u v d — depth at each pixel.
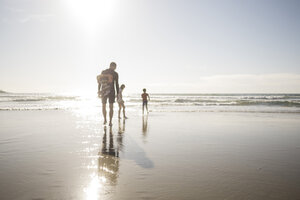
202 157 3.20
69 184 2.10
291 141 4.56
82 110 14.54
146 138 4.67
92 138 4.56
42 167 2.61
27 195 1.86
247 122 8.27
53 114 10.93
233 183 2.20
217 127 6.71
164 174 2.44
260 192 1.98
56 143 4.03
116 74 6.62
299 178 2.36
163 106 22.45
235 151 3.61
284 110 16.47
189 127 6.62
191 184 2.15
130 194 1.90
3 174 2.36
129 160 2.98
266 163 2.93
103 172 2.46
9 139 4.38
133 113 12.88
